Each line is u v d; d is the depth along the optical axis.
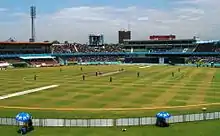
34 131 55.28
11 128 56.84
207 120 61.78
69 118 59.88
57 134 53.62
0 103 77.88
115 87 105.00
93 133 54.22
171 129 56.16
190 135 52.91
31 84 113.06
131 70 174.25
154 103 77.50
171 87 104.38
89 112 67.81
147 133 54.06
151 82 117.75
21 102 79.06
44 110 70.00
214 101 79.88
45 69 187.00
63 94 91.06
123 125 58.12
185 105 75.12
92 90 98.50
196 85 108.88
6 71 171.75
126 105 75.19
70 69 184.50
